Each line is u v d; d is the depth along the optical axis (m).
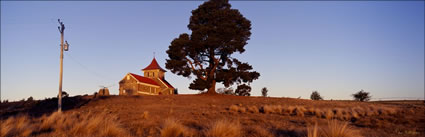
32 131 11.80
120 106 30.56
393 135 13.52
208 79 47.69
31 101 37.06
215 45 44.12
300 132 12.19
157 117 19.91
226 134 11.26
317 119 21.80
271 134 12.33
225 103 38.69
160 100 38.53
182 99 40.78
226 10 46.31
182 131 11.67
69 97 39.50
